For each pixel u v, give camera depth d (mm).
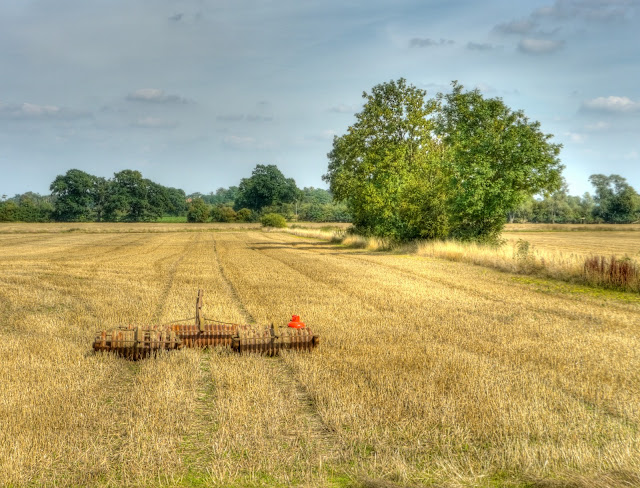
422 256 36062
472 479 5633
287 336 10688
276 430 6770
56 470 5773
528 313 15086
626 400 7906
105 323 13258
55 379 8688
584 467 5832
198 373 9117
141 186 149500
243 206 161125
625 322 13859
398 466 5738
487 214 37656
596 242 64812
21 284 21016
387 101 47094
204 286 20656
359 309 15484
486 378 8711
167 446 6277
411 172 43594
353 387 8273
